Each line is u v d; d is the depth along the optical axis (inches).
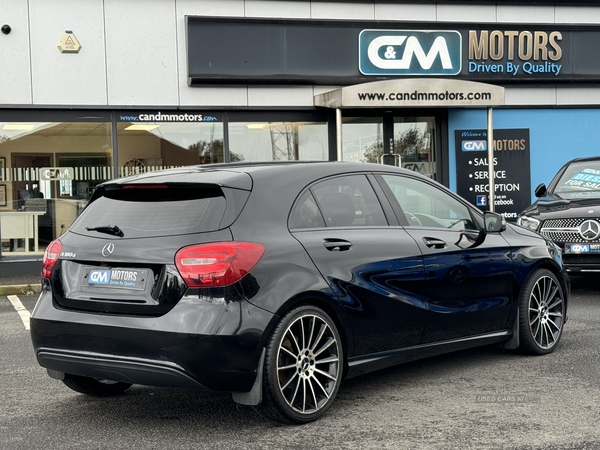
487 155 588.4
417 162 581.6
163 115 531.2
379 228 207.0
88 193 523.2
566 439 165.8
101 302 177.3
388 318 201.3
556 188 430.9
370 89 514.6
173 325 165.6
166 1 526.9
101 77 519.8
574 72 593.6
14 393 215.6
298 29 542.0
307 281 180.4
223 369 166.2
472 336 229.8
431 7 569.9
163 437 173.5
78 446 168.1
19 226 514.6
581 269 369.4
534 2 585.9
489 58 576.7
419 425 178.4
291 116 553.0
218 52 530.0
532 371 229.3
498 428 174.7
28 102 508.7
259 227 178.1
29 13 506.6
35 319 187.0
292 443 166.9
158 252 172.1
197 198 180.4
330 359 186.7
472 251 228.2
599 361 240.8
